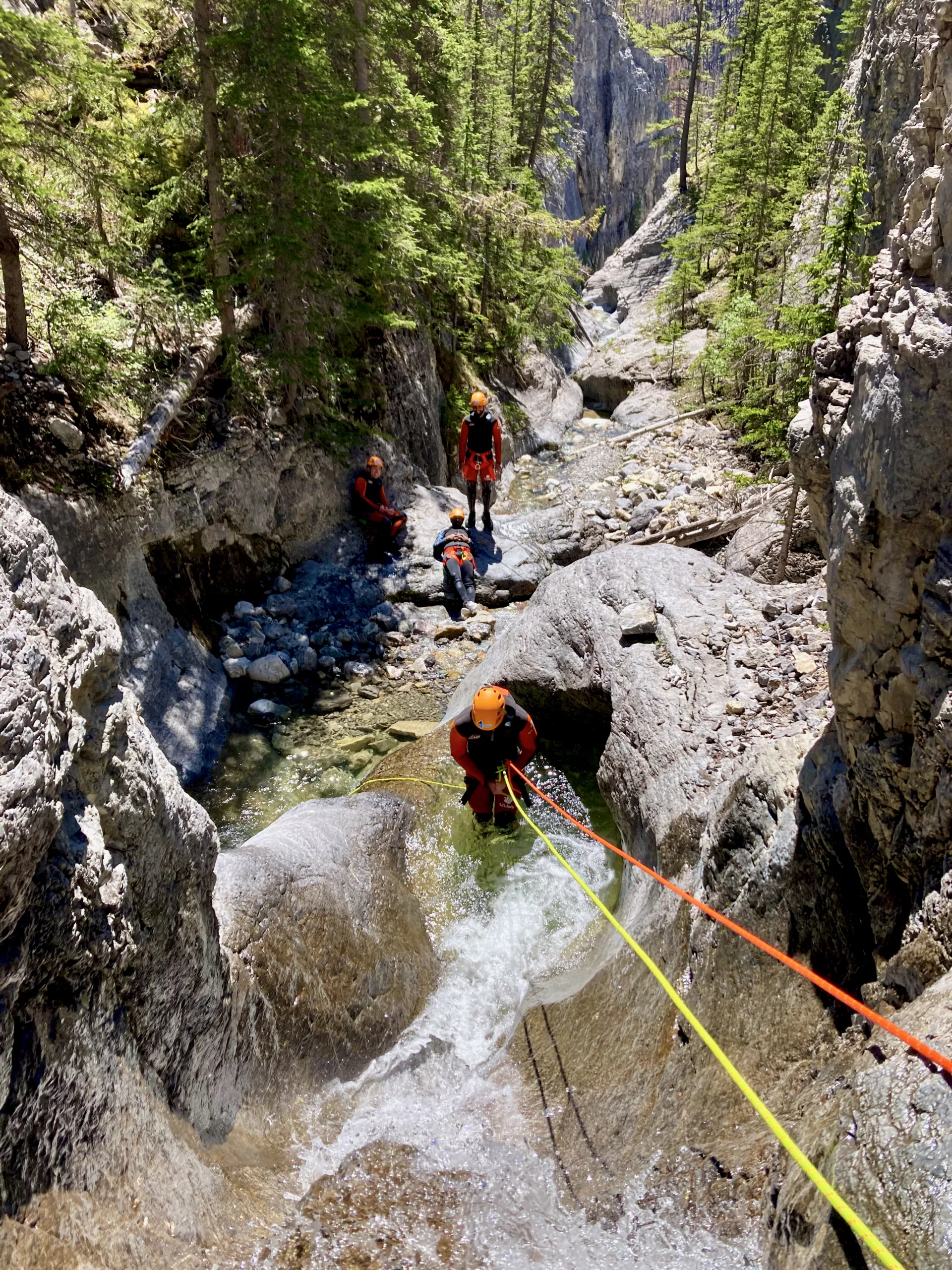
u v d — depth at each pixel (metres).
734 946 3.79
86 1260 2.29
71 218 7.90
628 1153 3.43
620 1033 4.20
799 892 3.62
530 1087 4.21
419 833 6.07
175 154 9.94
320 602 10.09
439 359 15.62
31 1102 2.31
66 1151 2.45
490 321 18.45
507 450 16.55
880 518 3.01
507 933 5.40
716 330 20.80
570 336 22.53
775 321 17.11
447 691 8.90
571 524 12.73
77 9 12.94
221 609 9.52
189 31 9.08
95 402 8.17
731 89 34.50
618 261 32.56
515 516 12.77
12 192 7.28
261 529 9.91
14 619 2.30
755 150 22.33
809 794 3.69
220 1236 2.94
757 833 4.03
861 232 10.81
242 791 7.34
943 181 2.80
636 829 5.39
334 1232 3.17
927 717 2.78
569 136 31.00
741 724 5.35
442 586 10.68
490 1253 3.10
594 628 6.82
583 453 17.20
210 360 9.80
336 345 11.70
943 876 2.66
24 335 7.88
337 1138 3.93
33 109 7.18
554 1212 3.29
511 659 7.11
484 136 21.12
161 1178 2.84
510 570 11.04
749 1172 2.81
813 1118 2.50
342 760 7.76
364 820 5.86
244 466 9.55
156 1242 2.61
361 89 12.62
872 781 3.19
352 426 11.41
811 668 5.69
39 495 7.18
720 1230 2.72
